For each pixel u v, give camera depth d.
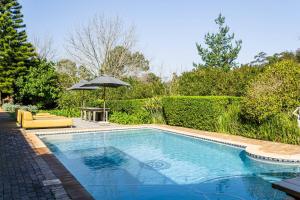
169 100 14.67
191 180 6.14
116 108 19.16
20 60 31.33
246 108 10.11
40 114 17.41
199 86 15.90
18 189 4.54
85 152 9.06
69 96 24.31
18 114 14.82
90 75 33.47
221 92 14.58
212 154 8.77
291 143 8.95
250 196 5.16
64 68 35.28
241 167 7.20
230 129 11.37
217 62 28.36
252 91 10.12
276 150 7.91
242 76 13.93
